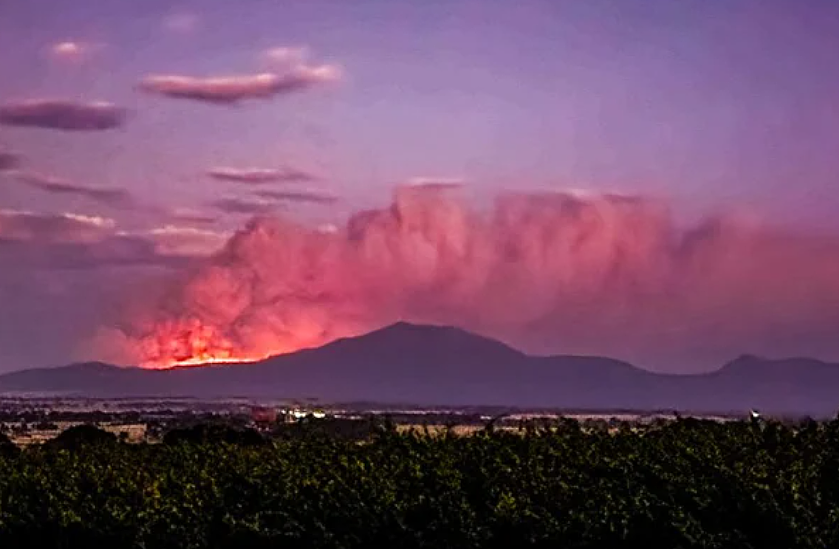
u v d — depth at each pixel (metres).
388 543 24.91
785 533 22.72
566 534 23.47
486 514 24.50
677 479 23.95
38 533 28.23
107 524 27.45
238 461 29.48
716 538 22.64
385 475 26.47
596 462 25.61
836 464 24.66
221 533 26.36
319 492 26.05
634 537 23.20
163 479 28.94
